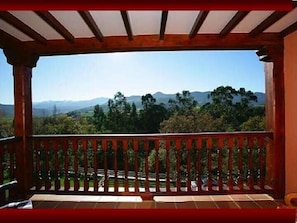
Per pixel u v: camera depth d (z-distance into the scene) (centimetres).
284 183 403
